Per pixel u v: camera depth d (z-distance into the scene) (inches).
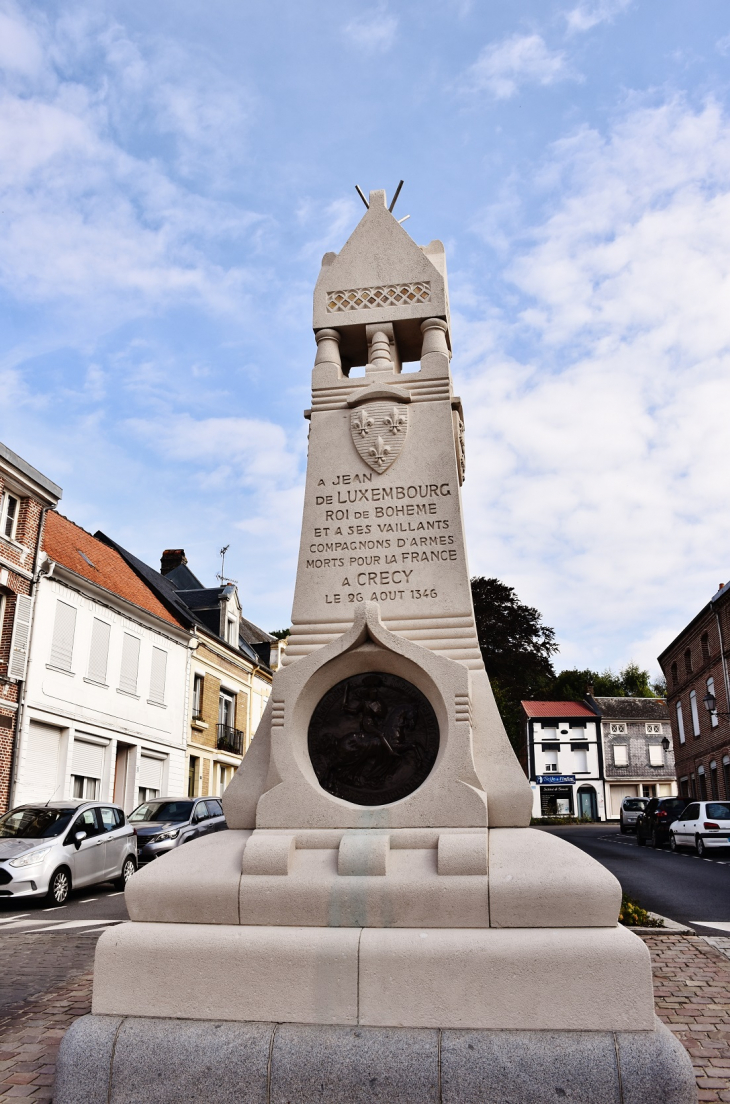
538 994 154.7
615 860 761.0
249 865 176.9
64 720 889.5
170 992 164.6
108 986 167.0
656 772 2161.7
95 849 553.3
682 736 1550.2
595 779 2156.7
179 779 1158.3
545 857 173.0
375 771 196.2
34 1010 238.4
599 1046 148.5
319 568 223.8
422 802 185.8
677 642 1536.7
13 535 840.3
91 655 956.0
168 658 1147.3
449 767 187.6
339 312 250.8
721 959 305.9
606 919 163.0
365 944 161.0
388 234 256.4
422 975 157.8
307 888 172.1
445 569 218.7
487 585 1453.0
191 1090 152.9
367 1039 153.0
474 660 208.5
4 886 478.9
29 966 307.7
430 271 250.2
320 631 217.8
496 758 195.9
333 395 241.1
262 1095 150.9
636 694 3024.1
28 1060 192.2
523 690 1455.5
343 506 228.4
